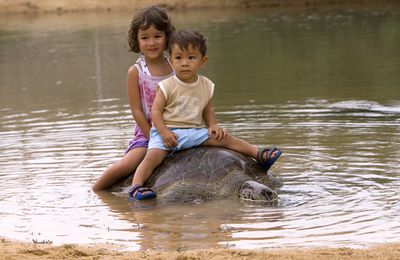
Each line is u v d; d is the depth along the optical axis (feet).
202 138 33.58
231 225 27.09
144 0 147.43
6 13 151.64
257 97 53.72
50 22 127.34
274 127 43.57
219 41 88.63
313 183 32.42
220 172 32.32
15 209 30.22
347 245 23.98
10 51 89.35
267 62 71.10
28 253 23.57
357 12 116.98
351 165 34.83
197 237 25.67
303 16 115.24
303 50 78.23
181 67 33.09
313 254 22.48
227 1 141.18
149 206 30.60
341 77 61.05
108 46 89.30
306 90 55.77
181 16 127.24
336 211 28.27
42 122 48.44
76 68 73.77
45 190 33.04
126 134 43.47
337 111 47.62
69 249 23.89
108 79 66.44
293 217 27.76
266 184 32.24
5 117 50.90
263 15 120.47
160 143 33.30
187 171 32.48
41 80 67.67
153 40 34.32
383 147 37.86
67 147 40.88
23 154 39.68
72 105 54.24
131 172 33.76
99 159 38.04
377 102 50.08
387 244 23.71
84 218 28.86
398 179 32.35
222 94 55.67
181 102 33.45
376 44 80.02
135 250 24.14
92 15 138.62
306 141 39.83
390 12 113.60
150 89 34.37
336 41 84.02
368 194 30.37
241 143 34.01
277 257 22.16
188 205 30.55
